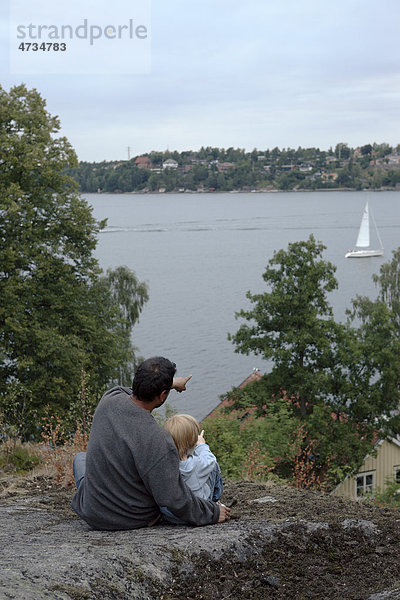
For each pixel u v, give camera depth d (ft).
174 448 11.81
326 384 92.68
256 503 15.03
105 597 8.79
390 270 143.84
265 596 10.06
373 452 90.27
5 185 75.25
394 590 9.96
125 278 137.28
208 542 11.18
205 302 324.80
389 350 92.63
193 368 215.10
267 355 92.02
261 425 54.24
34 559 9.59
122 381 108.47
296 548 11.60
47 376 70.23
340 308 303.27
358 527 12.48
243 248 549.54
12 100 77.51
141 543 10.85
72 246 76.89
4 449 27.86
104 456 11.78
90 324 75.72
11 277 72.23
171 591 9.78
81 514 12.26
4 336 72.69
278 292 95.20
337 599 9.92
